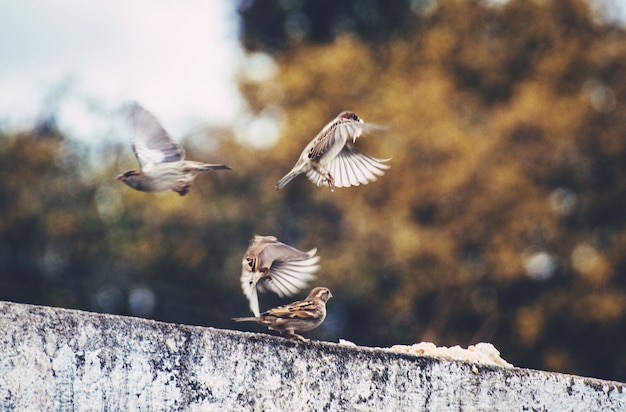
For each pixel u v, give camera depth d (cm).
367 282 2175
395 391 612
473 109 2348
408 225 2153
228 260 2273
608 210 2273
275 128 2433
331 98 2370
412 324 2297
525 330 2164
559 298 2172
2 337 514
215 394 560
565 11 2511
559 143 2203
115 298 2314
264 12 3250
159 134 766
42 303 2305
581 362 2234
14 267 2302
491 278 2148
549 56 2441
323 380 593
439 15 2630
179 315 2277
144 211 2297
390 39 3069
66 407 521
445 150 2159
